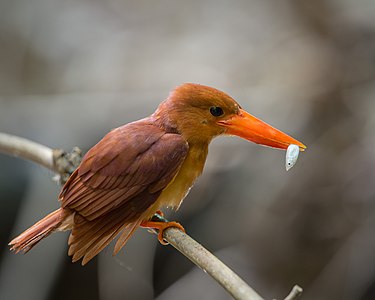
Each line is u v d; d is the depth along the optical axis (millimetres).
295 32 11070
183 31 12172
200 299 9820
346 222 9742
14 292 10148
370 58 10445
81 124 11484
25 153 7406
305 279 9727
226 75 11031
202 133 6129
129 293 10109
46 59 12828
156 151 5871
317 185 9938
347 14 10617
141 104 11242
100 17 13172
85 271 10859
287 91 10578
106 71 11883
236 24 11797
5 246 10859
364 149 9914
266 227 9977
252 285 9789
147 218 5945
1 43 13172
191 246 5277
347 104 10250
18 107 12188
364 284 9547
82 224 5695
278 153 10266
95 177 5805
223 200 10367
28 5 13750
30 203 10461
